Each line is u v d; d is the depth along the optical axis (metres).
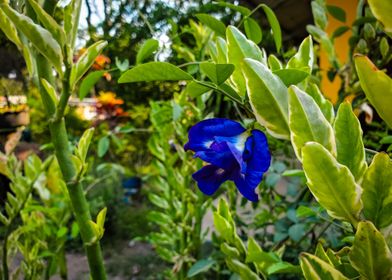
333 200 0.14
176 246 0.60
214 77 0.17
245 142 0.16
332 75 0.44
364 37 0.39
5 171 0.40
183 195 0.56
